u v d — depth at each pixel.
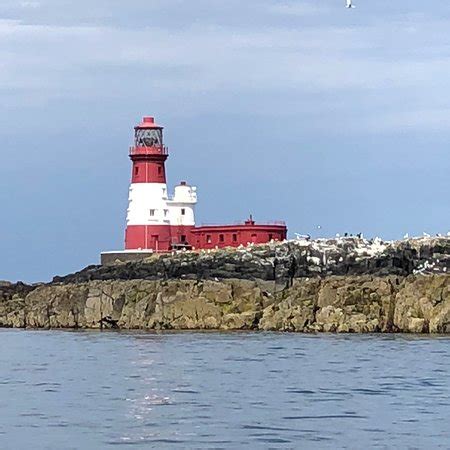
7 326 145.88
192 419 50.19
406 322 113.62
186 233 151.62
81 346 101.25
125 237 153.25
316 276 122.81
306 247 125.12
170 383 65.38
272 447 43.47
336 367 74.62
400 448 43.19
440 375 68.50
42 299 143.50
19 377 70.50
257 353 87.75
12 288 158.25
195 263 129.12
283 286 123.38
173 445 43.97
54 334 123.50
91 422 49.53
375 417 50.53
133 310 128.38
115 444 44.22
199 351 90.94
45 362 82.81
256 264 125.00
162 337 111.31
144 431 47.09
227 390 61.25
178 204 151.38
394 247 121.88
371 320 114.81
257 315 121.38
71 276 146.00
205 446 43.72
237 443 44.31
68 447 43.69
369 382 64.88
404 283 116.62
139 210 150.62
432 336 107.81
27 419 50.47
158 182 151.00
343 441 44.62
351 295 117.06
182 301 124.81
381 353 86.38
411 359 80.44
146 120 152.25
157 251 147.88
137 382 66.19
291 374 70.12
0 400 57.44
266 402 55.84
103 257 149.50
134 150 150.62
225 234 146.50
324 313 117.00
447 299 113.25
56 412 52.69
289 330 118.00
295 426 48.19
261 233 144.50
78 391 61.44
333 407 53.84
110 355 88.88
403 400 56.34
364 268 121.06
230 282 124.75
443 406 54.00
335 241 126.06
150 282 129.62
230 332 118.38
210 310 123.25
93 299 133.12
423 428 47.50
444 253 120.50
